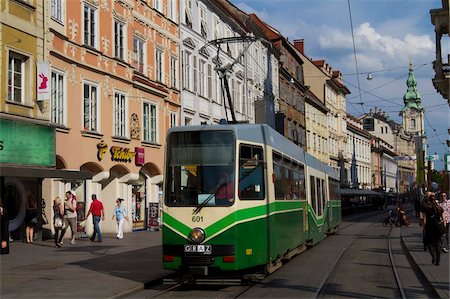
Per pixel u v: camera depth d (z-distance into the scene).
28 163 21.39
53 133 22.81
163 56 34.91
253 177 13.74
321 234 25.34
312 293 12.12
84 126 26.19
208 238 12.88
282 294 12.07
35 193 23.19
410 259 18.88
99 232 24.45
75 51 25.36
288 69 65.38
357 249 22.73
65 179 24.22
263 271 14.20
